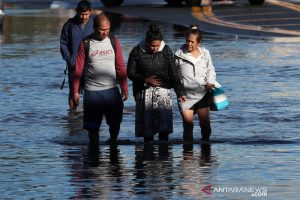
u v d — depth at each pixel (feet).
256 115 101.81
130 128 94.79
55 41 195.72
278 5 293.43
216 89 86.69
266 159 77.10
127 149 83.15
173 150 82.33
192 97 86.22
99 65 83.71
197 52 86.33
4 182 68.80
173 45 181.98
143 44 84.94
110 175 71.00
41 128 95.14
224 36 205.05
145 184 67.46
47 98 116.57
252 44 185.78
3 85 128.47
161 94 85.40
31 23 245.65
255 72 140.26
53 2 324.80
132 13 280.10
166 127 85.61
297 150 81.51
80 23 103.96
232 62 153.69
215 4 307.99
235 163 75.36
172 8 296.92
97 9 300.20
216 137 88.89
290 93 118.83
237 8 287.28
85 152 81.71
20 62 156.66
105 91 84.33
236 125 95.61
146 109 85.40
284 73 138.92
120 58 84.28
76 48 104.06
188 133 86.79
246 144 85.05
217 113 103.40
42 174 71.72
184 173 71.36
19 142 86.99
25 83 130.41
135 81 85.51
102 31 83.10
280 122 97.25
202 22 244.83
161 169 73.10
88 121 84.84
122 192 64.85
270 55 164.35
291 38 199.00
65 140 88.22
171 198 62.80
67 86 128.06
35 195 64.34
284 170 72.23
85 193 64.69
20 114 103.86
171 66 84.99
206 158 77.87
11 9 308.81
